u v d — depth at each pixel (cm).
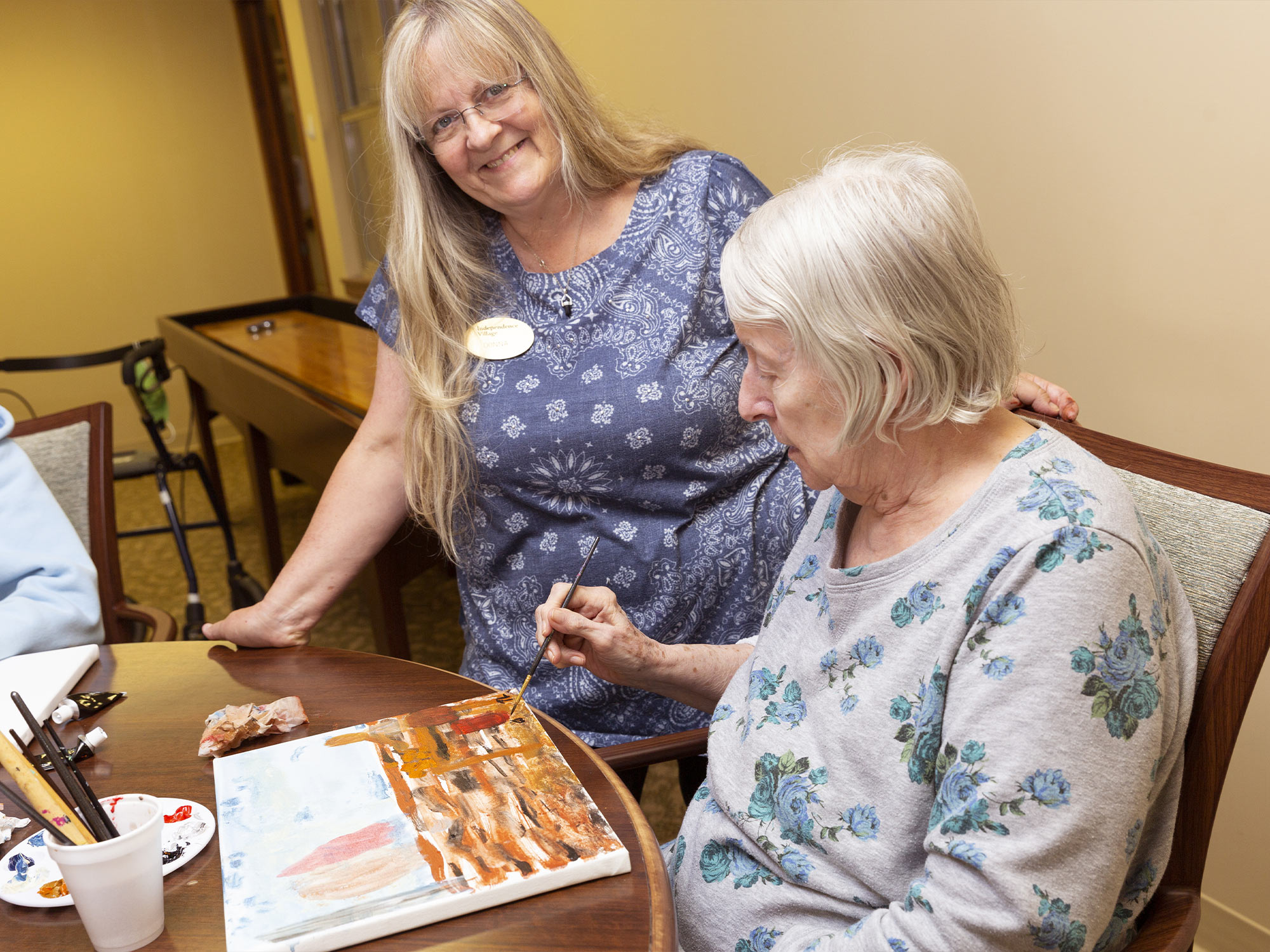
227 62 630
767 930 92
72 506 188
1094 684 74
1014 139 177
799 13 220
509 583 153
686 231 145
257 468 348
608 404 141
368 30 462
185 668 128
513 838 84
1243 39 138
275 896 78
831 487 100
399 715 108
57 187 613
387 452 151
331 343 370
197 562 438
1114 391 169
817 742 92
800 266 83
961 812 76
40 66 598
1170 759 83
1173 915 86
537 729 101
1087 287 169
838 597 92
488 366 145
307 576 143
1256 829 162
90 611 146
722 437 145
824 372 85
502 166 135
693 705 125
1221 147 143
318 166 551
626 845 85
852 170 86
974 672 78
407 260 142
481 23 132
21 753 77
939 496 88
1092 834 73
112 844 72
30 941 78
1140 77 153
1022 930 73
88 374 632
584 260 146
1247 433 149
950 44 184
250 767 97
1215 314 149
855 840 87
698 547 147
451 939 75
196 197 640
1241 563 89
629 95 290
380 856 82
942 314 82
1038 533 78
